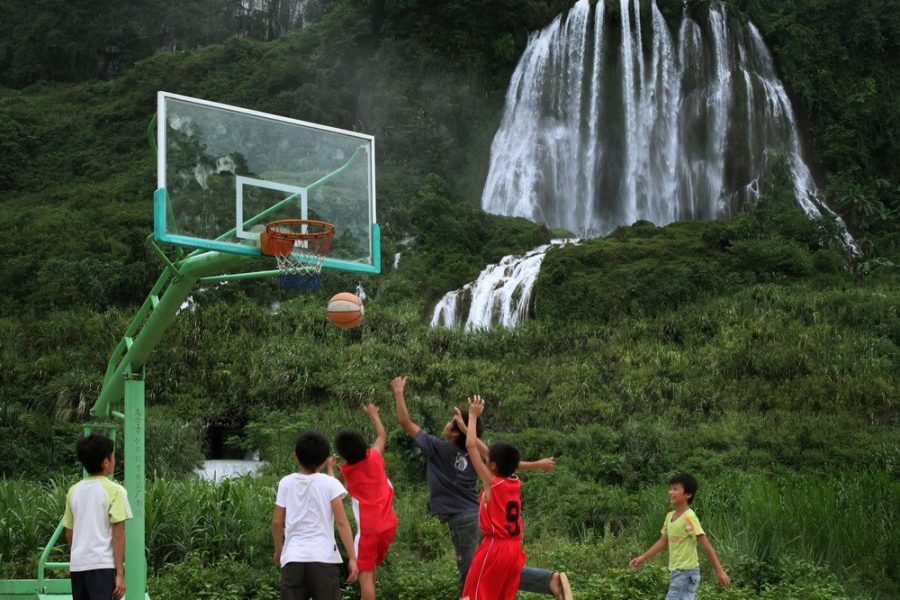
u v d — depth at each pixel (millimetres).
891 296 37594
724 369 31234
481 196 53812
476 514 8250
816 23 59750
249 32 84438
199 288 39562
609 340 34875
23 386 28328
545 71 55156
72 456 22781
